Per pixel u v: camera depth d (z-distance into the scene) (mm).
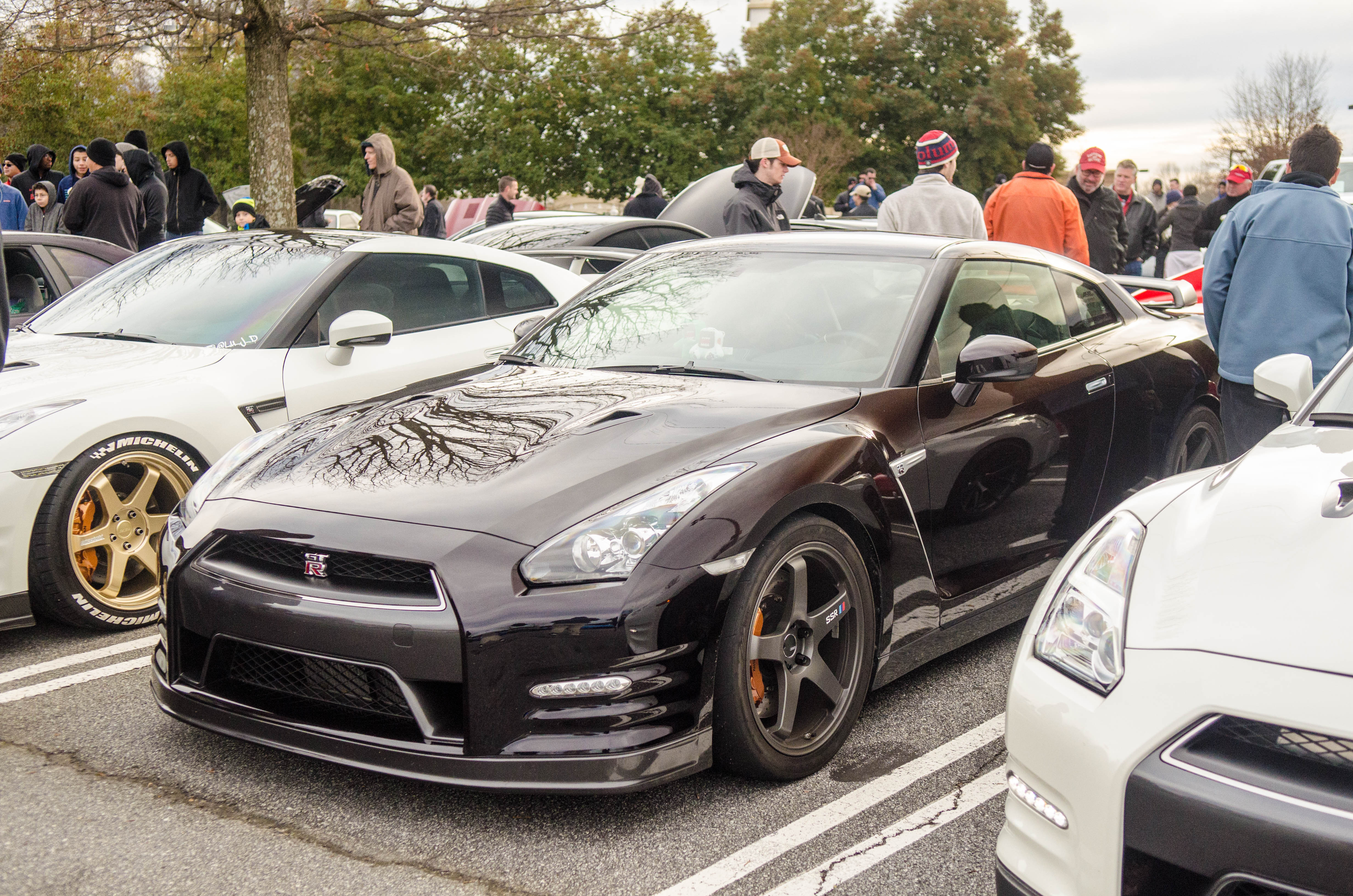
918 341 3348
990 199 7445
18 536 3729
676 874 2432
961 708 3285
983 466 3344
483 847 2551
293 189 12320
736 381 3328
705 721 2578
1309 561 1892
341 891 2379
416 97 35281
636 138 35688
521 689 2463
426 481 2795
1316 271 3932
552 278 5770
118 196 8914
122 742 3105
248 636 2701
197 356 4469
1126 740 1760
